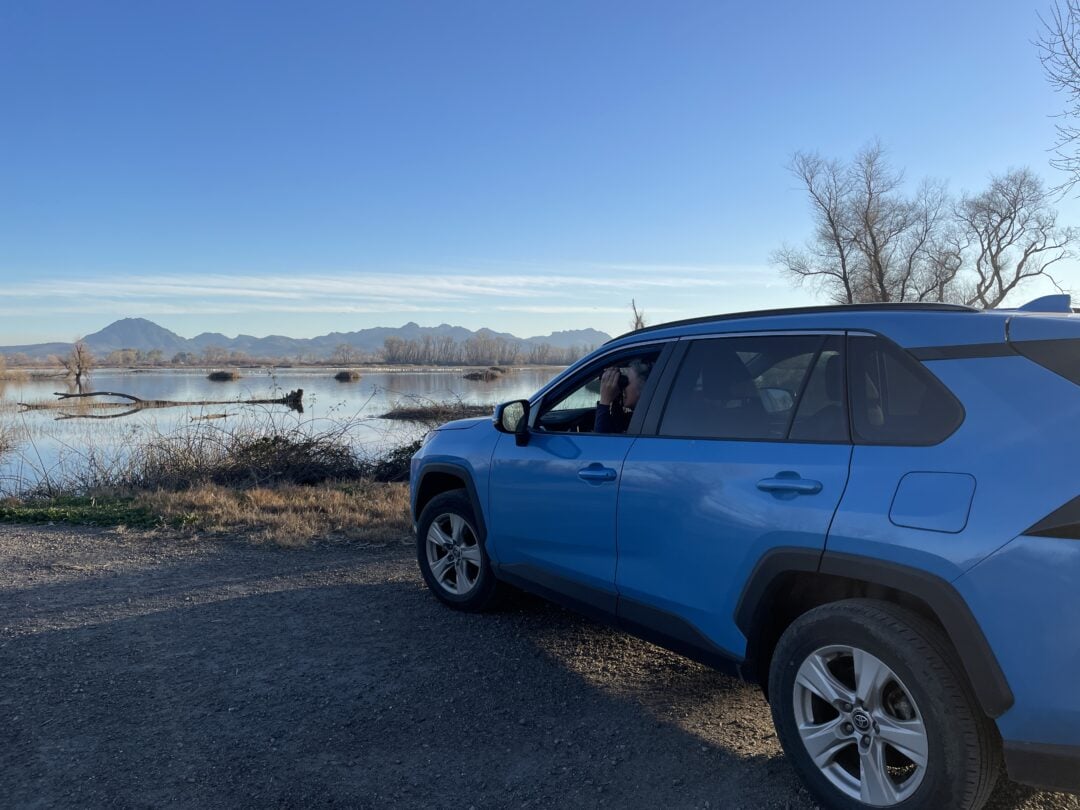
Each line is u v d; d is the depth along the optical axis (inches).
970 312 114.7
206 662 180.7
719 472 130.6
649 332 161.3
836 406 120.9
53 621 210.1
